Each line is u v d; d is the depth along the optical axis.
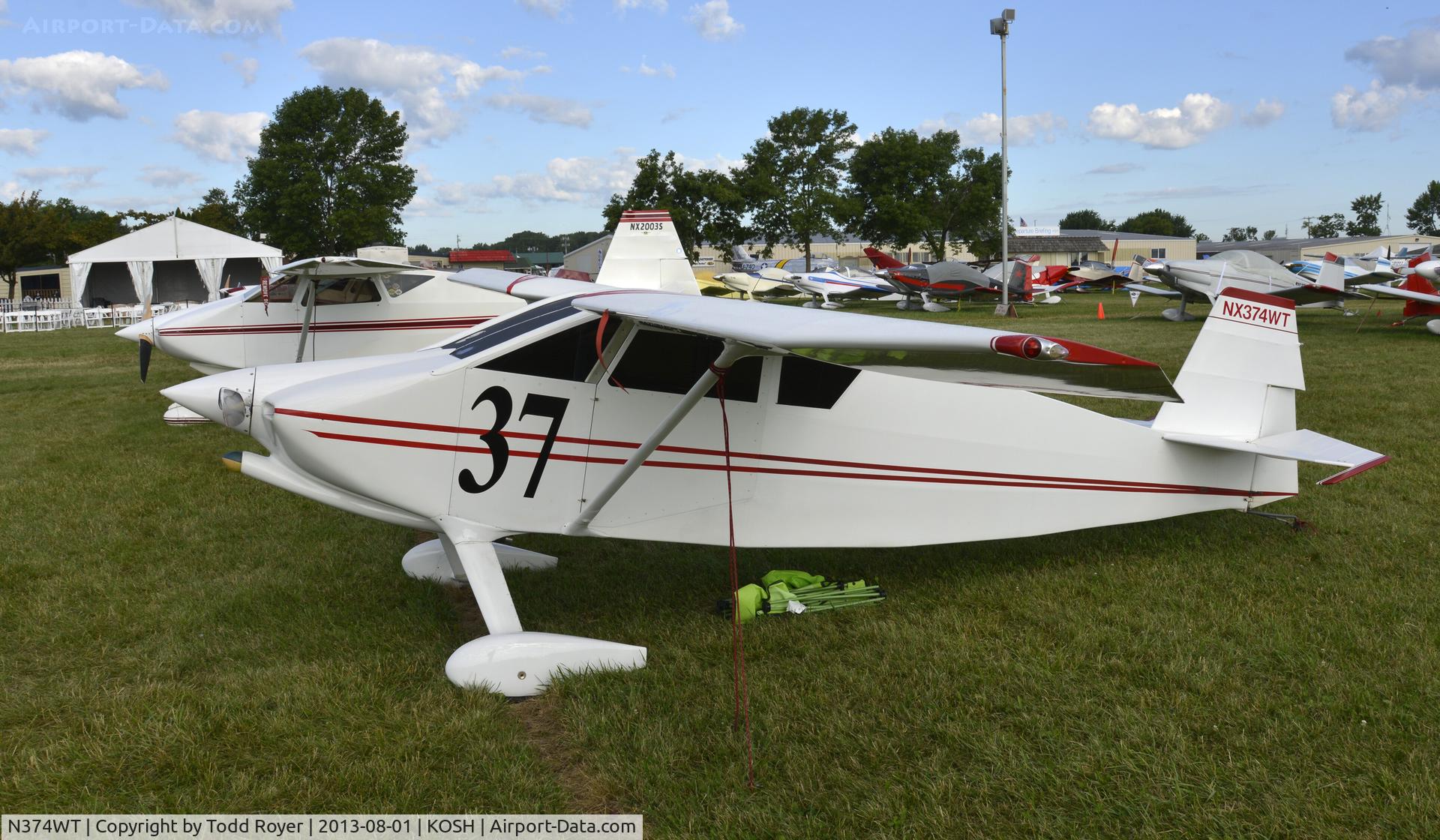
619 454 3.72
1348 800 2.53
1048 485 4.35
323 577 4.46
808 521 4.02
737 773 2.70
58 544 4.96
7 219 38.94
